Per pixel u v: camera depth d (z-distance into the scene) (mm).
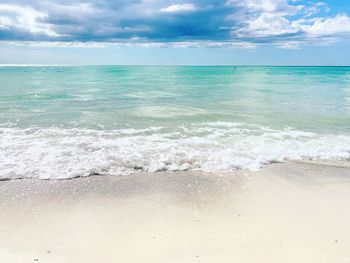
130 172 8211
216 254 4688
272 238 5156
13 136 11461
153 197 6789
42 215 5895
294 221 5770
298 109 18688
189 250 4785
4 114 15906
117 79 54938
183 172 8305
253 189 7301
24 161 8758
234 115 16469
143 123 14188
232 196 6902
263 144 10867
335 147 10625
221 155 9617
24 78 53031
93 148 10125
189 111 17734
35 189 7059
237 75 76812
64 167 8383
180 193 7020
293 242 5043
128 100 22984
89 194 6879
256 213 6094
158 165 8688
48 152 9609
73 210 6117
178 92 30359
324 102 22172
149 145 10562
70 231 5324
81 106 19391
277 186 7500
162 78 60156
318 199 6789
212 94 28203
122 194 6918
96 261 4496
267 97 25609
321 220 5820
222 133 12352
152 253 4699
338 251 4801
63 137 11461
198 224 5625
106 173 8102
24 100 22016
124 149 10070
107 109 18250
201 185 7488
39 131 12336
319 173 8367
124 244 4938
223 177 8008
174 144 10719
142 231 5348
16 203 6375
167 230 5395
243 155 9680
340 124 14297
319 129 13258
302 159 9453
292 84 43031
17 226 5469
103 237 5145
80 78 56094
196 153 9773
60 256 4609
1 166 8320
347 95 27219
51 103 20594
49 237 5125
